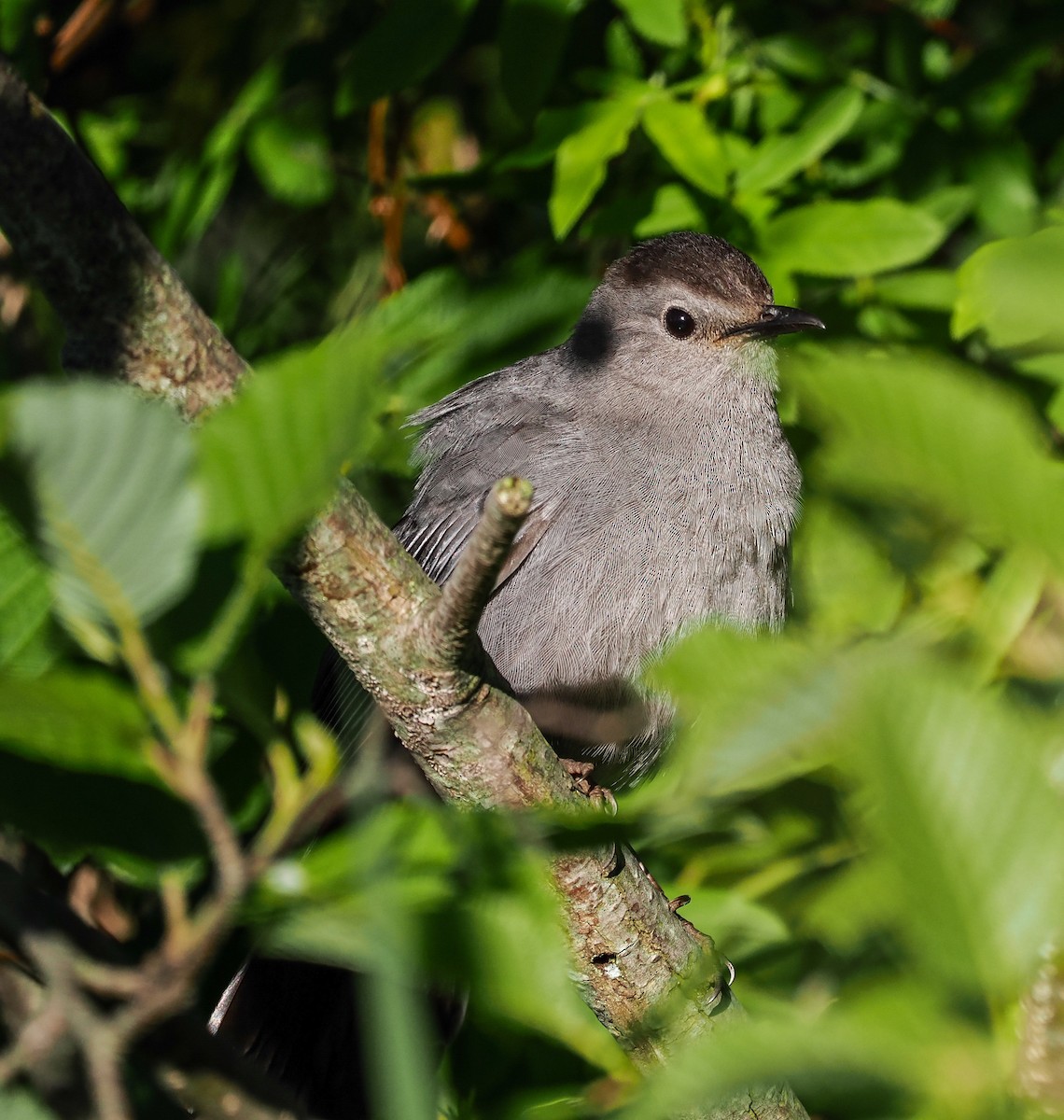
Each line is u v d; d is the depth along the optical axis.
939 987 2.68
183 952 3.65
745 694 2.83
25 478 2.70
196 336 4.28
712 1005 5.52
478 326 8.45
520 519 3.86
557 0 7.79
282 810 3.79
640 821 3.41
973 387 2.54
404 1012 3.01
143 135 10.66
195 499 2.77
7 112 3.96
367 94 7.88
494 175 9.02
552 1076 6.52
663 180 8.73
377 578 4.68
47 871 7.25
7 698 3.27
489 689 5.00
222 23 10.79
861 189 9.20
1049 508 2.50
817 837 5.57
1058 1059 2.65
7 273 9.30
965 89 8.94
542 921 4.19
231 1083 4.82
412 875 4.08
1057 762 2.61
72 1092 4.63
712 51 8.79
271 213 11.34
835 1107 2.87
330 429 2.76
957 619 6.65
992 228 8.68
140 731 3.41
